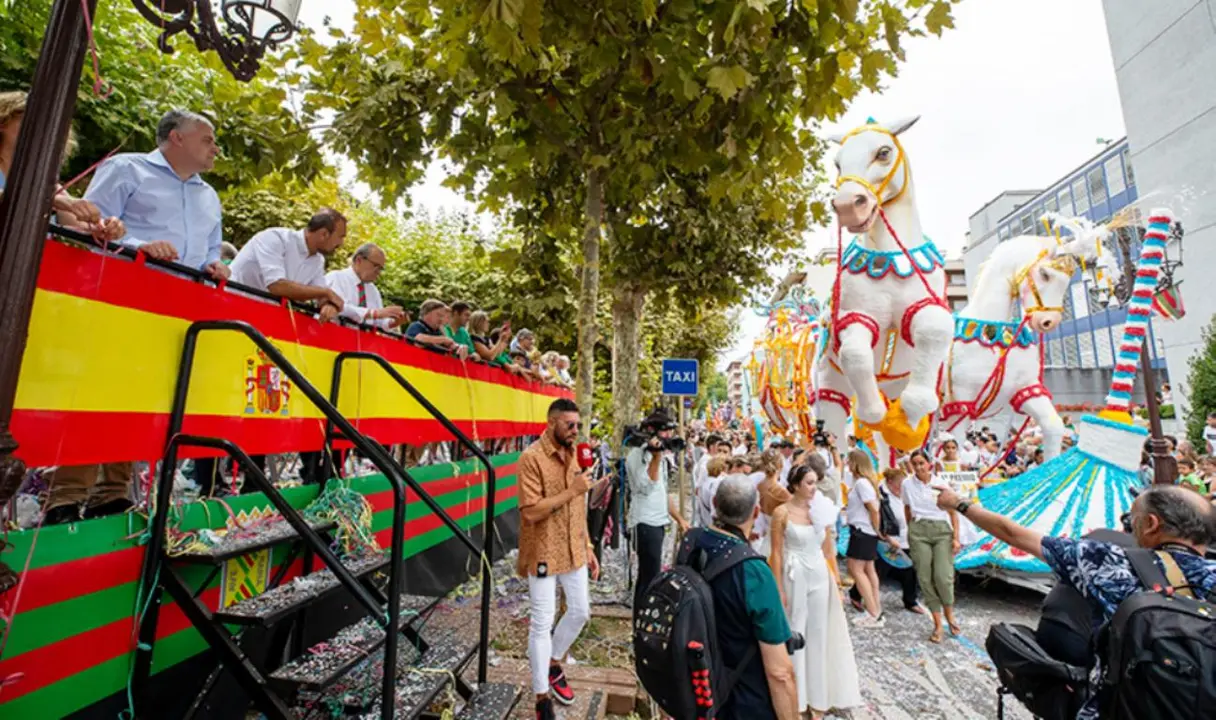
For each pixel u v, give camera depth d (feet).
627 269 28.48
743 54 12.54
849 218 15.64
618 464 23.63
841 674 13.55
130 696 7.10
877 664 17.60
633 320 32.60
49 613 6.33
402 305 38.99
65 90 4.51
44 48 4.49
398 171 17.01
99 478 9.02
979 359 25.07
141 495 9.71
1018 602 24.18
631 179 19.70
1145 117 57.98
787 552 13.58
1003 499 23.82
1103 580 7.00
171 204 9.55
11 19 14.16
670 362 23.44
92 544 6.83
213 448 8.52
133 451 7.32
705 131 15.46
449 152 18.03
